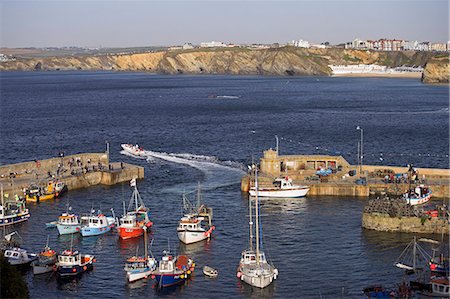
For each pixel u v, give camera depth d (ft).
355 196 383.65
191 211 342.44
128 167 453.58
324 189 387.55
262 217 340.80
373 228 315.37
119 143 638.12
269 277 246.68
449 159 527.40
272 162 419.54
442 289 228.22
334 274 257.96
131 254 285.23
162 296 238.89
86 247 296.30
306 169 431.02
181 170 479.41
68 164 451.53
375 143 620.08
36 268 259.39
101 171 433.07
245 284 248.32
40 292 243.19
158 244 298.35
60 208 367.04
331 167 428.97
